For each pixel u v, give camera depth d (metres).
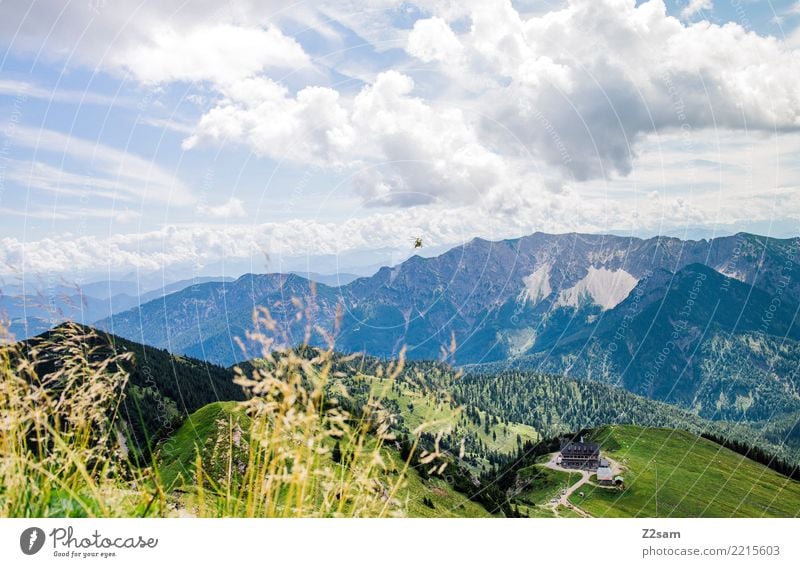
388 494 4.84
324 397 4.85
